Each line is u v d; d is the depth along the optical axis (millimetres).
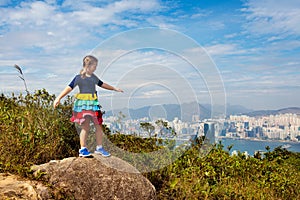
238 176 7090
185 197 5477
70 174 4461
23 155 5098
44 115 5965
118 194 4512
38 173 4348
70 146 6008
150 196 4730
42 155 5332
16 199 3658
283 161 9555
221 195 5906
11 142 5098
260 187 6895
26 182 4094
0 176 4191
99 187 4473
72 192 4340
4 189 3805
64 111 6242
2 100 6863
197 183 5809
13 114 5895
